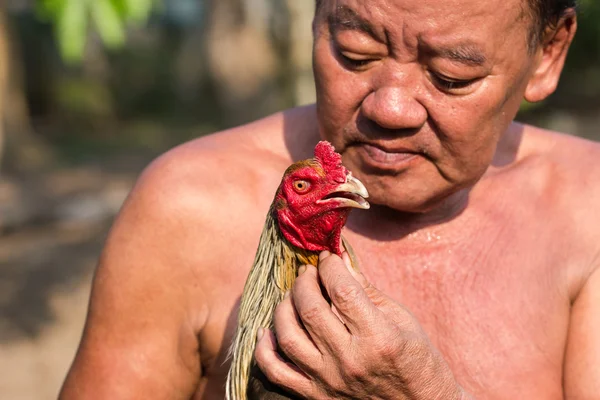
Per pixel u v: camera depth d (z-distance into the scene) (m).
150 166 2.66
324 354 2.03
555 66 2.55
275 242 2.21
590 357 2.47
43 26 23.75
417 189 2.32
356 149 2.33
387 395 2.06
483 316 2.49
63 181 15.77
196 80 24.67
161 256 2.50
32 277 9.91
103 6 6.24
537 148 2.87
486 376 2.45
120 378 2.50
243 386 2.25
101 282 2.56
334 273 2.04
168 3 26.20
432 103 2.20
